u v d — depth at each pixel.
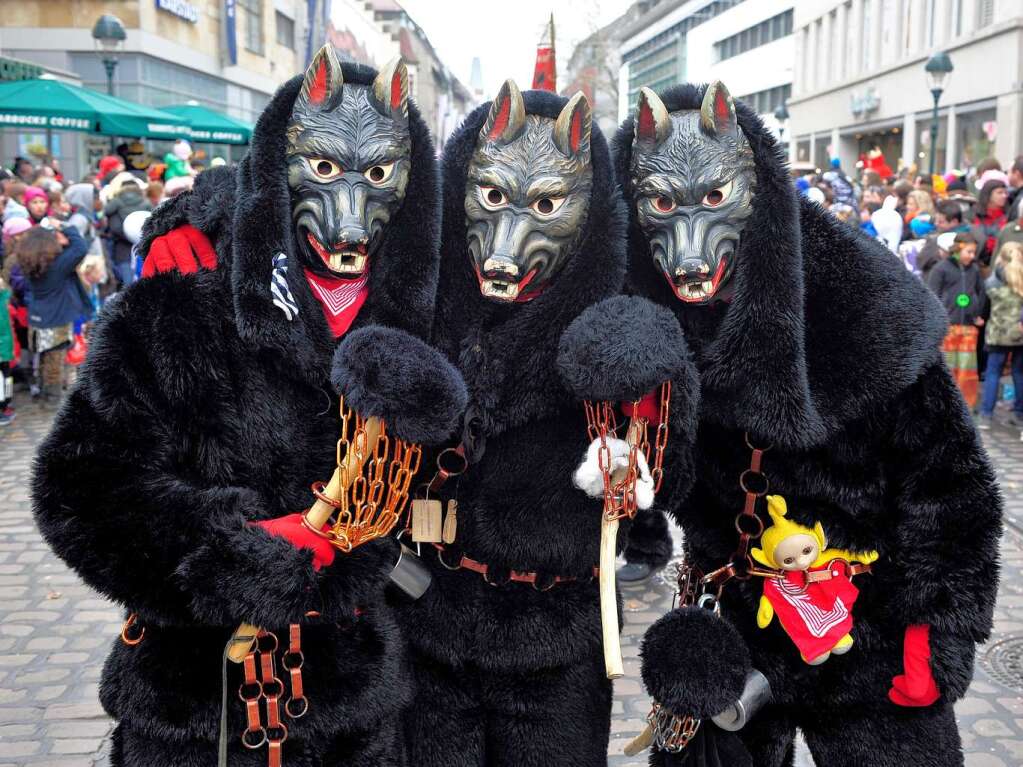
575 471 1.92
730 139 1.82
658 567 4.22
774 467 1.90
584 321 1.78
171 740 1.62
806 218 1.90
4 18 16.25
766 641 1.96
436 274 1.84
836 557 1.89
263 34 23.48
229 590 1.49
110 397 1.56
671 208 1.84
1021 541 4.73
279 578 1.50
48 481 1.54
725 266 1.84
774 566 1.89
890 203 8.21
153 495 1.54
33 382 8.39
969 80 20.02
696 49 39.06
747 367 1.81
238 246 1.64
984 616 1.81
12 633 3.88
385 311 1.83
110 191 9.16
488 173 1.86
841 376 1.81
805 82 30.70
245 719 1.63
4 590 4.32
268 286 1.63
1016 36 18.22
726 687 1.83
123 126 10.67
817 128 29.52
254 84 22.95
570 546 1.97
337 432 1.74
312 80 1.70
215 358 1.63
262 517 1.64
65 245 7.72
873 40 25.59
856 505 1.88
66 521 1.53
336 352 1.61
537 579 1.99
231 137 12.95
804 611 1.87
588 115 1.86
